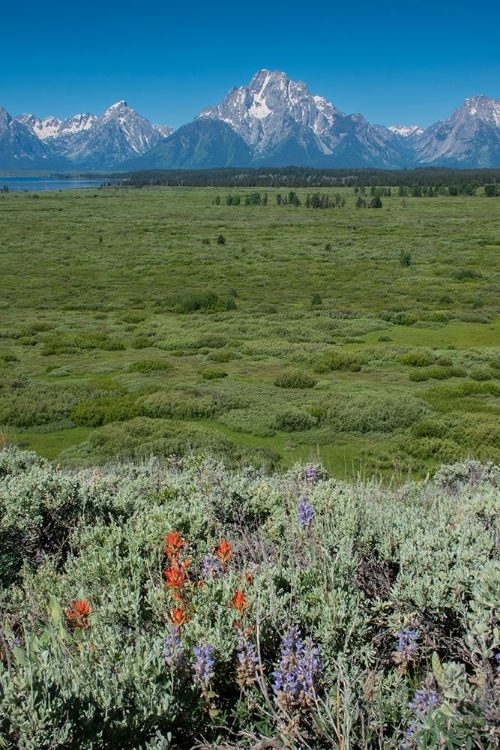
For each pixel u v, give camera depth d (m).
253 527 5.52
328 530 4.27
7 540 5.01
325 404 20.28
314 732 2.43
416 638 2.90
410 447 16.39
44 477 5.81
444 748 1.97
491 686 2.14
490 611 2.64
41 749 1.99
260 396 22.05
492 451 15.83
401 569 3.46
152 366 27.11
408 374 25.58
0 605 3.61
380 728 2.29
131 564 3.87
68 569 4.09
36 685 2.14
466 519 4.60
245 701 2.64
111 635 2.77
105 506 5.84
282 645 2.63
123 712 2.26
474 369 25.36
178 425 18.83
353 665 2.69
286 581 3.52
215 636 2.72
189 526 4.75
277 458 16.09
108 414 20.06
